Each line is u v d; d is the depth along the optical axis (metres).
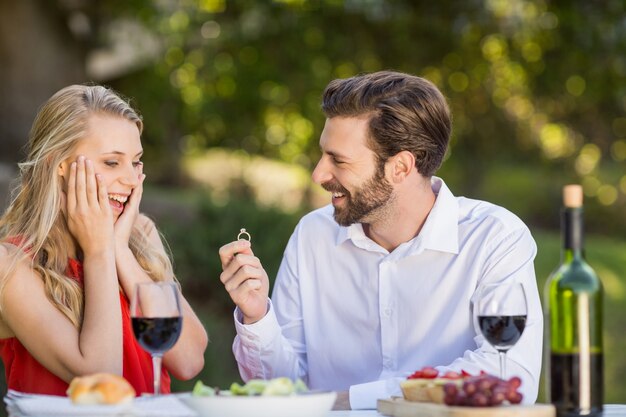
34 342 2.74
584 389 2.26
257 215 8.85
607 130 12.12
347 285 3.16
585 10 10.77
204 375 7.58
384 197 2.97
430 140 2.97
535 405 2.24
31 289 2.77
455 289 3.03
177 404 2.24
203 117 11.48
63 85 9.76
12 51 9.35
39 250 2.88
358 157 2.93
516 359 2.74
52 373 2.77
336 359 3.17
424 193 3.03
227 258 2.81
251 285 2.79
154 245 3.22
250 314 2.82
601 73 10.96
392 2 10.42
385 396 2.70
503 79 11.47
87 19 10.00
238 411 2.06
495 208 3.10
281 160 12.11
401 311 3.07
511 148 12.73
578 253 2.32
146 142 12.66
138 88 11.09
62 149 2.89
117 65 10.62
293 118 11.57
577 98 11.42
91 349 2.69
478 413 2.15
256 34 10.56
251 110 11.30
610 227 15.16
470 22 10.68
